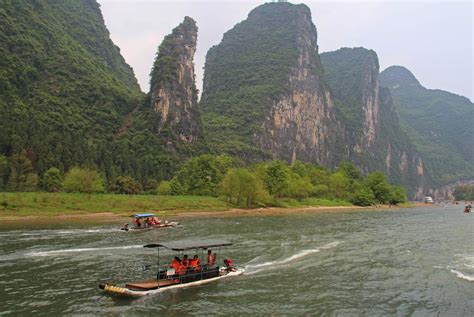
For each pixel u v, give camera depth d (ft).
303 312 83.51
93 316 79.05
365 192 566.36
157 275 103.19
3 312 80.84
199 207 352.08
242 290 98.63
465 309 86.53
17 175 342.85
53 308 83.35
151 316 79.51
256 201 403.34
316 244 169.89
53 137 445.37
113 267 120.98
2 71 605.73
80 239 174.29
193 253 144.25
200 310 83.56
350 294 96.48
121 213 290.97
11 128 423.64
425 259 140.05
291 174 515.09
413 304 89.45
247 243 169.99
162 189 407.44
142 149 615.57
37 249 149.07
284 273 117.29
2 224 224.53
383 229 236.84
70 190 325.62
